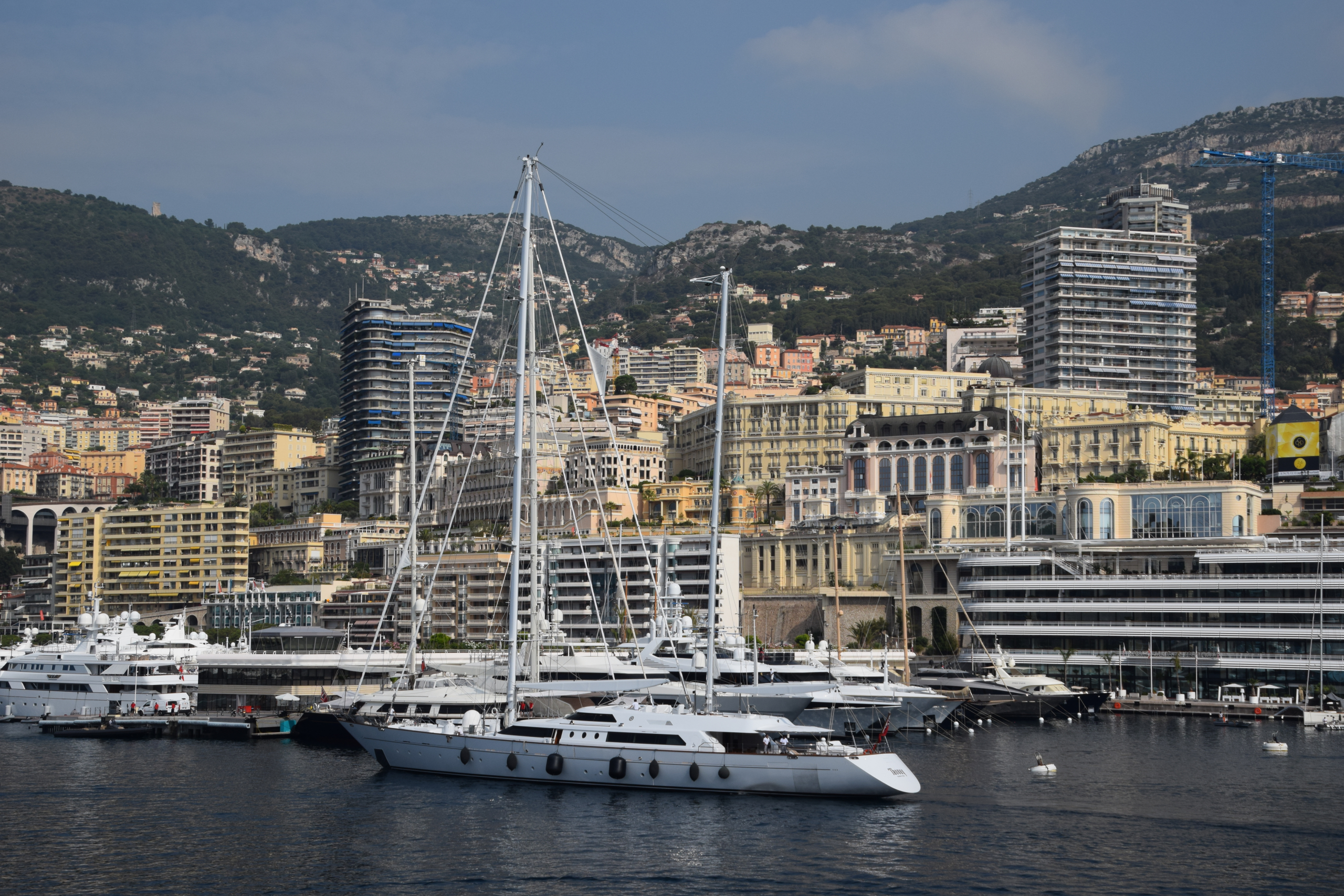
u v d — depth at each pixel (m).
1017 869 106.50
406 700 167.62
